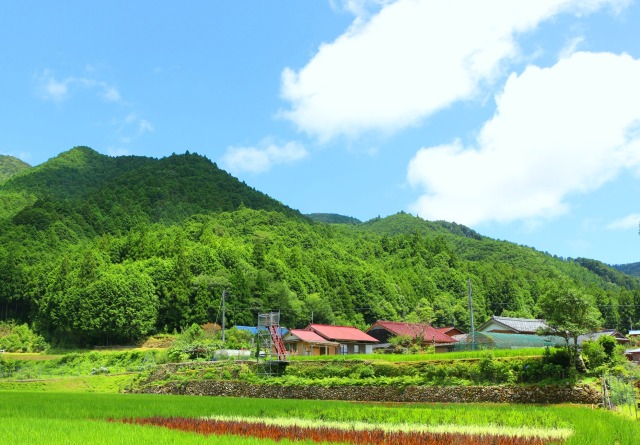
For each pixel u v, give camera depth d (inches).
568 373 1407.5
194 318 3467.0
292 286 4005.9
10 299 3873.0
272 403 1400.1
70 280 3516.2
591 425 847.7
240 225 5831.7
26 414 1057.5
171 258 4003.4
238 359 2294.5
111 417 1051.9
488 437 770.2
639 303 3937.0
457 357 1768.0
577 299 1454.2
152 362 2620.6
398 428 879.1
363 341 2896.2
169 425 920.3
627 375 1397.6
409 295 4517.7
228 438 729.0
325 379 1800.0
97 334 3257.9
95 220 5541.3
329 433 816.9
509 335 2268.7
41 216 5007.4
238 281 3624.5
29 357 3142.2
